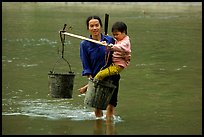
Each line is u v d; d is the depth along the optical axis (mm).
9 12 40906
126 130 9516
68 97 10211
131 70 15789
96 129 9555
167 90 13086
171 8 48562
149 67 16391
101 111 10516
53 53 19094
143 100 11969
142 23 32344
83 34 25500
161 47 21141
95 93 10055
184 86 13547
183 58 18344
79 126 9781
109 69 10078
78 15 39031
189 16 38656
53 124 9852
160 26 30359
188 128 9688
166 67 16422
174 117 10500
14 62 16953
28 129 9484
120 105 11469
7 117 10359
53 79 10125
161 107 11320
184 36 25109
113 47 9930
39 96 12289
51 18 35594
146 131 9461
